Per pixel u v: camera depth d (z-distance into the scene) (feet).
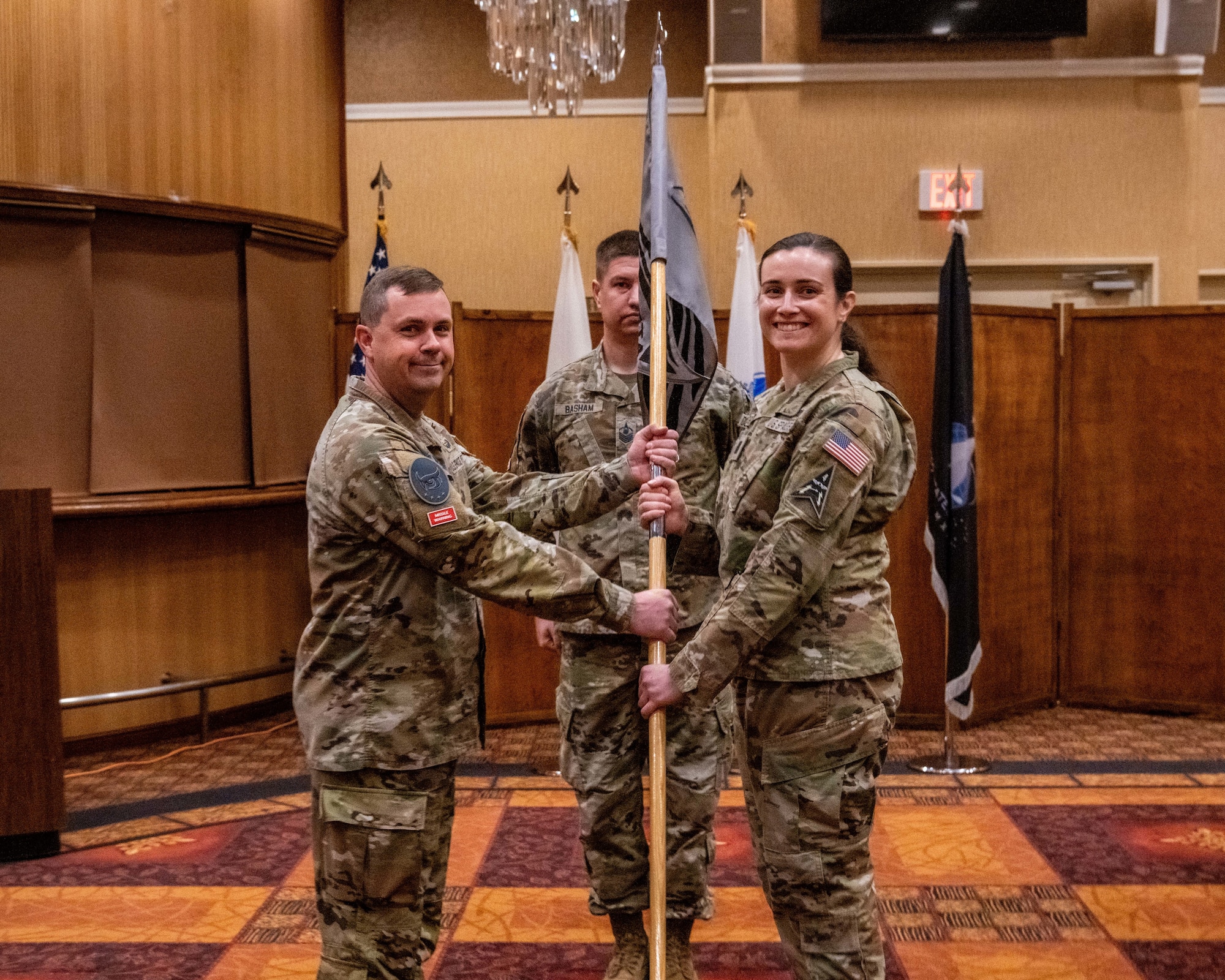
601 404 8.90
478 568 6.43
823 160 19.98
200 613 17.53
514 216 22.82
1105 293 20.17
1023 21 19.29
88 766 15.57
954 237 14.93
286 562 18.88
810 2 19.89
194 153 16.85
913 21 19.35
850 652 6.35
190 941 9.56
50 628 11.64
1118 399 17.61
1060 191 19.85
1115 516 17.72
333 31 20.16
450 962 9.11
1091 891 10.43
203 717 16.75
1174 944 9.31
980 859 11.30
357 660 6.45
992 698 17.17
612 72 13.87
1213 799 13.21
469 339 16.87
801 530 6.13
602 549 8.78
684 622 8.57
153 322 16.61
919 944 9.36
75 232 15.67
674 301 7.63
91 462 15.96
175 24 16.60
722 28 19.93
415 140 22.81
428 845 6.62
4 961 9.16
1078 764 14.80
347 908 6.48
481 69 22.76
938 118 19.90
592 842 8.46
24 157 15.17
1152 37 19.74
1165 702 17.54
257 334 17.90
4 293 15.26
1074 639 18.08
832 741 6.32
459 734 6.70
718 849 11.69
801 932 6.46
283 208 18.45
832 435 6.21
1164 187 19.74
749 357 16.28
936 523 14.69
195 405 17.16
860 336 7.16
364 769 6.40
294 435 18.79
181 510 16.57
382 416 6.64
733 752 8.79
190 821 12.90
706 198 22.74
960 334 14.76
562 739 8.77
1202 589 17.24
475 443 16.99
